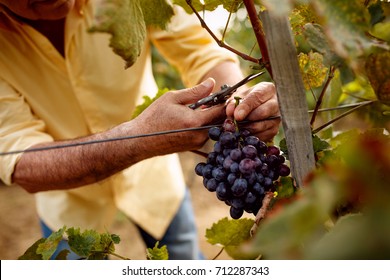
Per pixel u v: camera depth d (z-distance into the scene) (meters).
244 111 1.17
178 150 1.44
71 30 1.97
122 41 0.79
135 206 2.42
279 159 1.09
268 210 1.00
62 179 1.67
